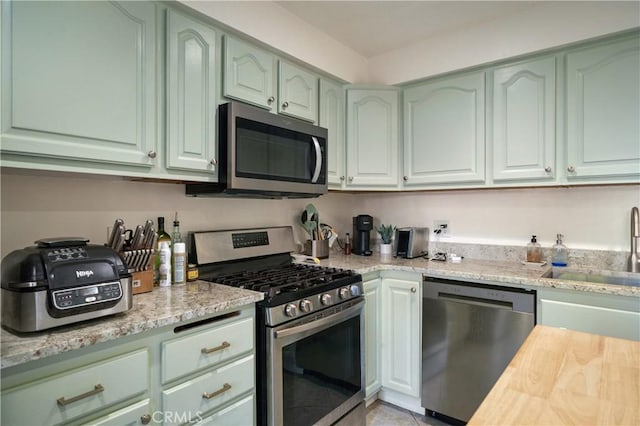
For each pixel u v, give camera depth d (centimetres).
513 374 84
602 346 102
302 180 199
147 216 173
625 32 173
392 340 220
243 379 141
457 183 224
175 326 121
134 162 135
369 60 264
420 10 203
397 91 246
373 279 219
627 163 173
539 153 196
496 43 208
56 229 143
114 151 130
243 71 175
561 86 190
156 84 142
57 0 115
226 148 163
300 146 200
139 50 137
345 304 183
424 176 236
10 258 104
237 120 164
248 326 144
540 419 65
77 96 120
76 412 97
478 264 222
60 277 102
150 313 118
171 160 147
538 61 197
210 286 160
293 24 204
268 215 234
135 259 147
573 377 83
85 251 112
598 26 178
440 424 205
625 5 171
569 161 187
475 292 192
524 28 199
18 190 134
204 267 188
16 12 107
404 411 219
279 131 187
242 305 141
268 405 146
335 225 290
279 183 185
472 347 192
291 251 239
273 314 146
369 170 242
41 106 112
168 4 146
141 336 112
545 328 119
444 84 229
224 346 134
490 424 64
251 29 178
